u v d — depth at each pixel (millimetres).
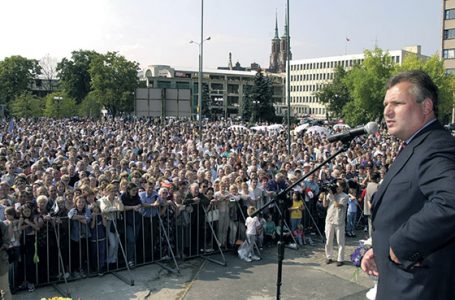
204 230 10188
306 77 128500
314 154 21469
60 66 87688
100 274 8727
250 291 8086
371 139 28297
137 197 9383
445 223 1675
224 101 127000
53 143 21078
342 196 9703
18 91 88562
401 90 2031
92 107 75750
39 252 8102
